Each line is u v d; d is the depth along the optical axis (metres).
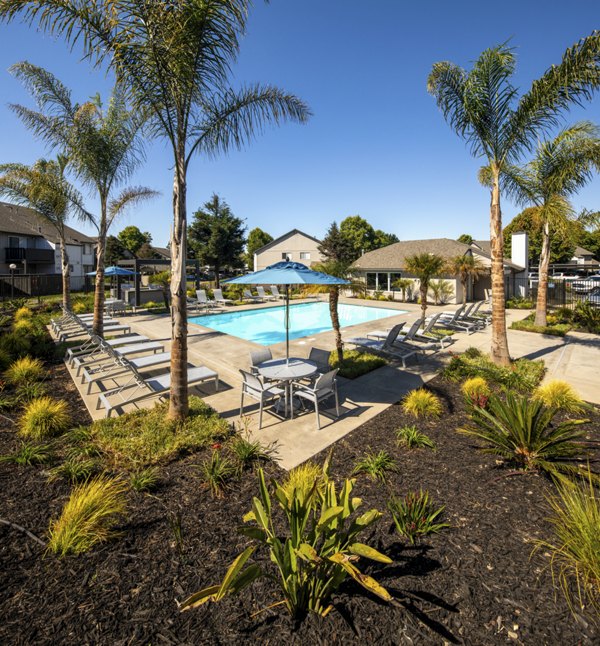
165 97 5.08
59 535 2.98
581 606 2.44
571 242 12.95
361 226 61.75
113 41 4.89
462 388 7.14
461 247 26.80
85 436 4.95
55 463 4.31
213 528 3.27
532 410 4.25
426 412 5.95
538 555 2.90
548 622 2.33
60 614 2.41
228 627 2.33
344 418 5.92
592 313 15.20
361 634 2.28
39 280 29.20
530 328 14.10
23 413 5.93
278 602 2.45
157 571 2.78
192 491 3.84
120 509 3.36
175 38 4.69
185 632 2.30
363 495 3.75
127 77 5.13
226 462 4.30
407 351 10.05
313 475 3.87
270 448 4.87
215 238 41.50
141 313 19.38
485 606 2.46
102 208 11.32
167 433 5.03
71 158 10.66
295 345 11.88
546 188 12.06
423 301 11.95
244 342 12.20
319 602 2.43
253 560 2.88
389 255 29.67
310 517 3.28
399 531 3.18
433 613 2.41
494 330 8.89
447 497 3.69
